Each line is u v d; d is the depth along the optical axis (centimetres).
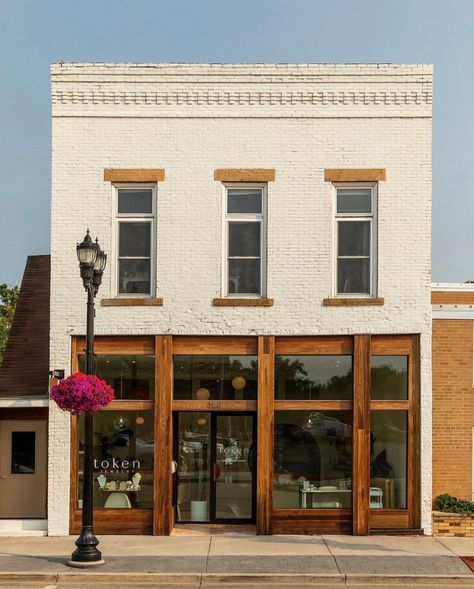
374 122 1714
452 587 1288
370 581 1312
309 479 1681
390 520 1659
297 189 1705
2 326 3806
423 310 1683
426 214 1700
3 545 1567
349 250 1719
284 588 1280
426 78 1711
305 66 1712
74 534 1662
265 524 1656
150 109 1716
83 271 1416
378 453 1681
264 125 1714
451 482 1781
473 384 1800
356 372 1673
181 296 1691
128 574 1323
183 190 1706
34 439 1823
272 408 1678
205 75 1712
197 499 1736
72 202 1708
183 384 1700
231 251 1725
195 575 1318
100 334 1688
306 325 1684
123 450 1684
